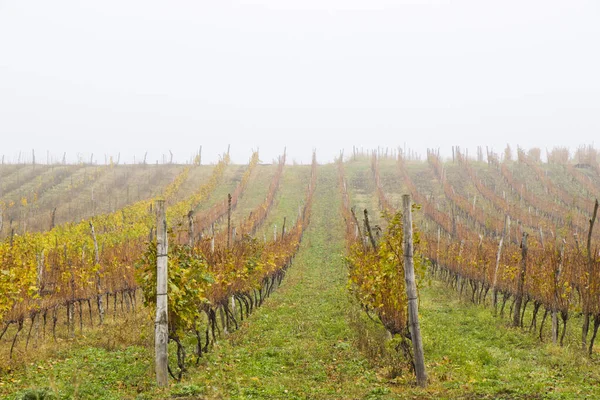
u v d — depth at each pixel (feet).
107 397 28.60
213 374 34.22
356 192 192.75
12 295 42.04
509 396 28.12
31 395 26.91
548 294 46.42
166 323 32.24
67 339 47.93
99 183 201.67
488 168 209.97
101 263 63.46
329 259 110.32
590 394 28.12
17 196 176.96
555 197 162.20
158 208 32.53
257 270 60.70
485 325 52.70
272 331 49.62
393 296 36.76
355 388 30.17
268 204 160.97
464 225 131.54
